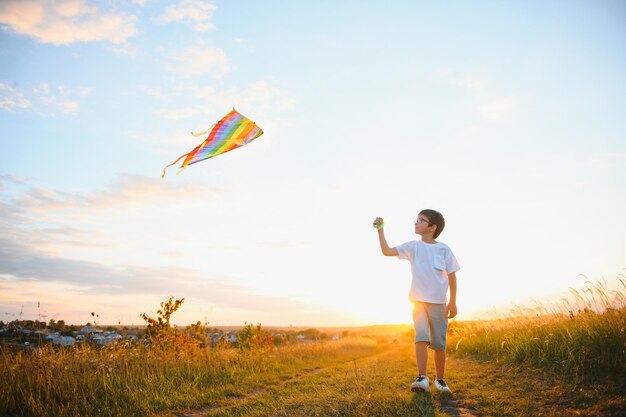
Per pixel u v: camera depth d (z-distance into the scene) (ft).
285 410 14.42
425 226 15.60
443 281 14.93
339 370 27.94
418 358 14.65
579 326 17.72
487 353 24.66
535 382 14.55
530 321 24.38
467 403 13.19
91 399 18.28
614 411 10.17
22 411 16.31
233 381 24.30
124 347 24.90
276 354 39.17
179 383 22.54
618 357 13.62
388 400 13.64
